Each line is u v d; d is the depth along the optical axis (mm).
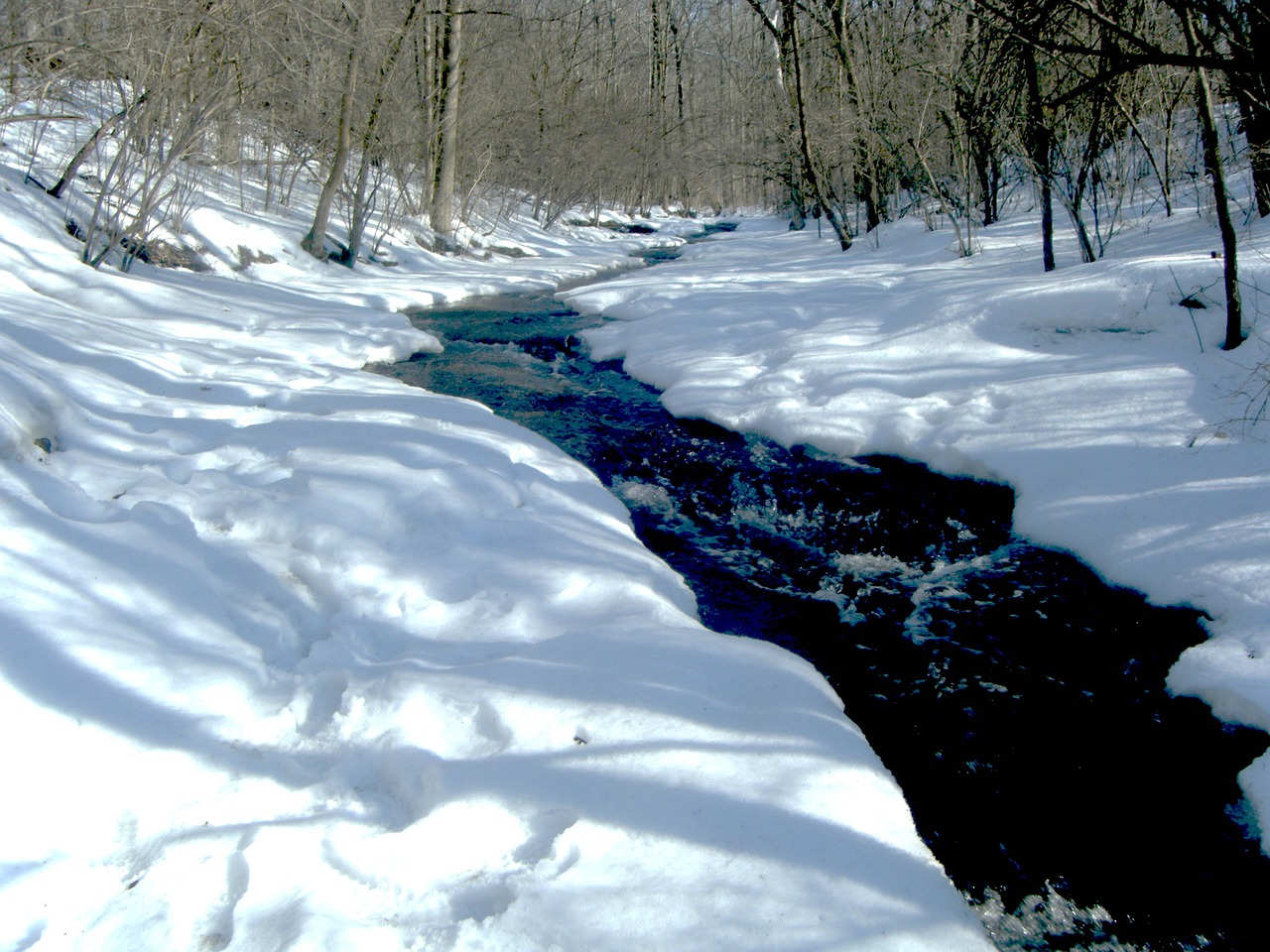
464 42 13742
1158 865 2266
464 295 10367
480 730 2301
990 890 2205
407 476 3652
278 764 2191
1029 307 5332
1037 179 6840
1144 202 8516
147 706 2232
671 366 6527
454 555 3207
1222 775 2541
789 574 3795
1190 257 4973
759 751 2250
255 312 7500
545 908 1773
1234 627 2859
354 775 2186
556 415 5777
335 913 1738
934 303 6051
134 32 6785
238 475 3627
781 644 3268
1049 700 2926
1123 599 3275
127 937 1695
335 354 6609
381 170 11312
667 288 9773
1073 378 4578
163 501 3256
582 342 7949
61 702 2143
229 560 2965
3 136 7824
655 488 4637
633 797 2062
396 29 10156
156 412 4324
